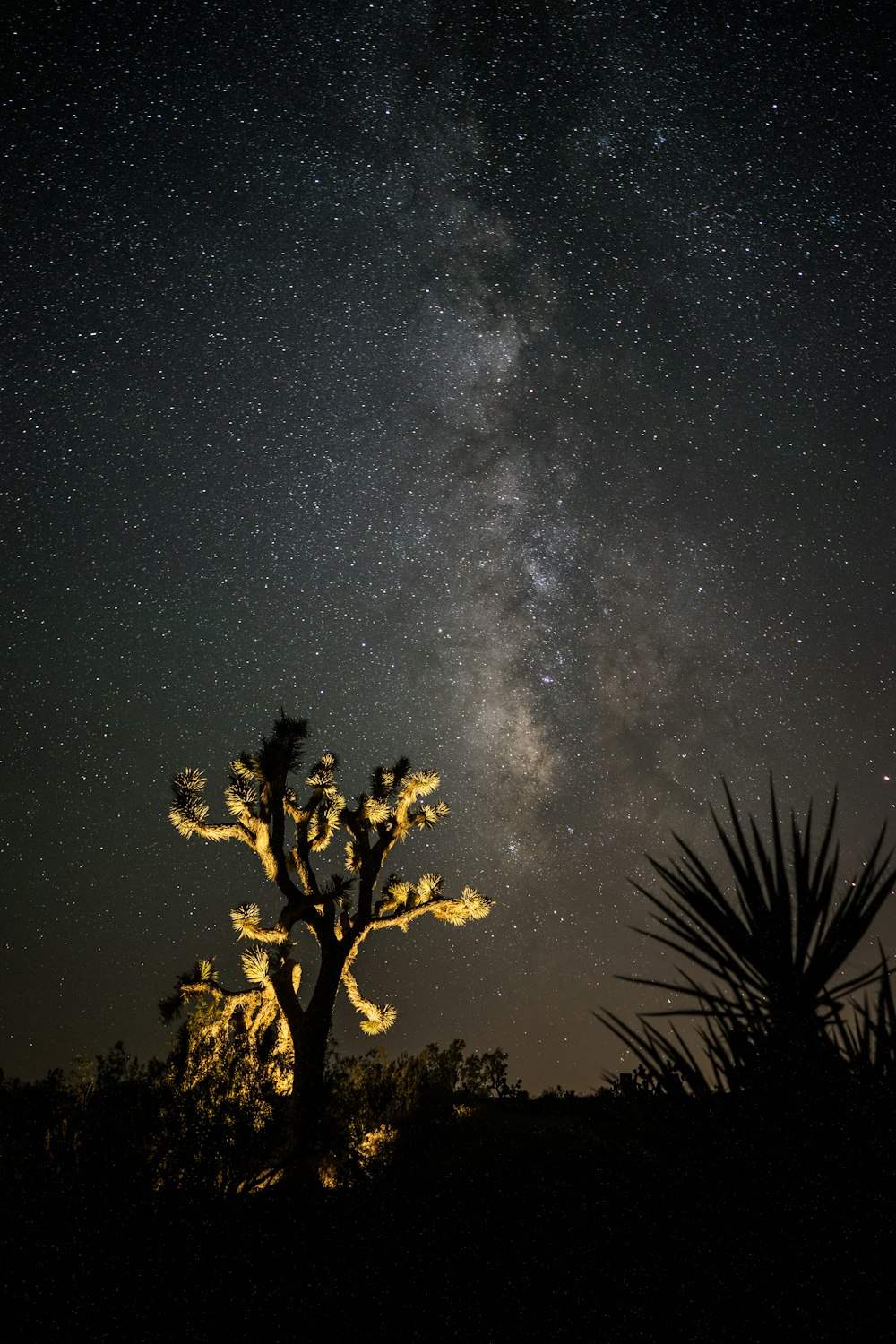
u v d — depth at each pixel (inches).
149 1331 130.0
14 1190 167.5
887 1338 33.2
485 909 375.2
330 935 350.3
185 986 329.4
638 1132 41.4
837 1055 38.2
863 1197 35.3
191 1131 200.8
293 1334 119.6
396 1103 281.1
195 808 363.3
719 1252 37.4
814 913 41.9
